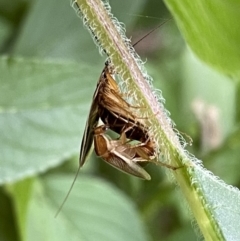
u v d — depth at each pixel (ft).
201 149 0.72
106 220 0.64
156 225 0.71
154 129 0.36
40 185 0.64
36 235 0.62
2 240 0.57
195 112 0.72
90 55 0.59
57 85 0.55
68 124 0.54
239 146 0.70
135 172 0.42
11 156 0.54
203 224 0.35
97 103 0.42
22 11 0.61
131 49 0.37
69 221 0.64
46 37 0.58
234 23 0.38
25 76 0.54
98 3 0.36
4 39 0.60
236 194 0.36
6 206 0.57
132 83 0.36
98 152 0.43
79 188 0.65
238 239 0.35
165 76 0.73
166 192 0.69
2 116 0.54
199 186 0.35
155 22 0.68
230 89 0.71
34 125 0.54
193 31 0.40
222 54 0.40
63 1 0.58
